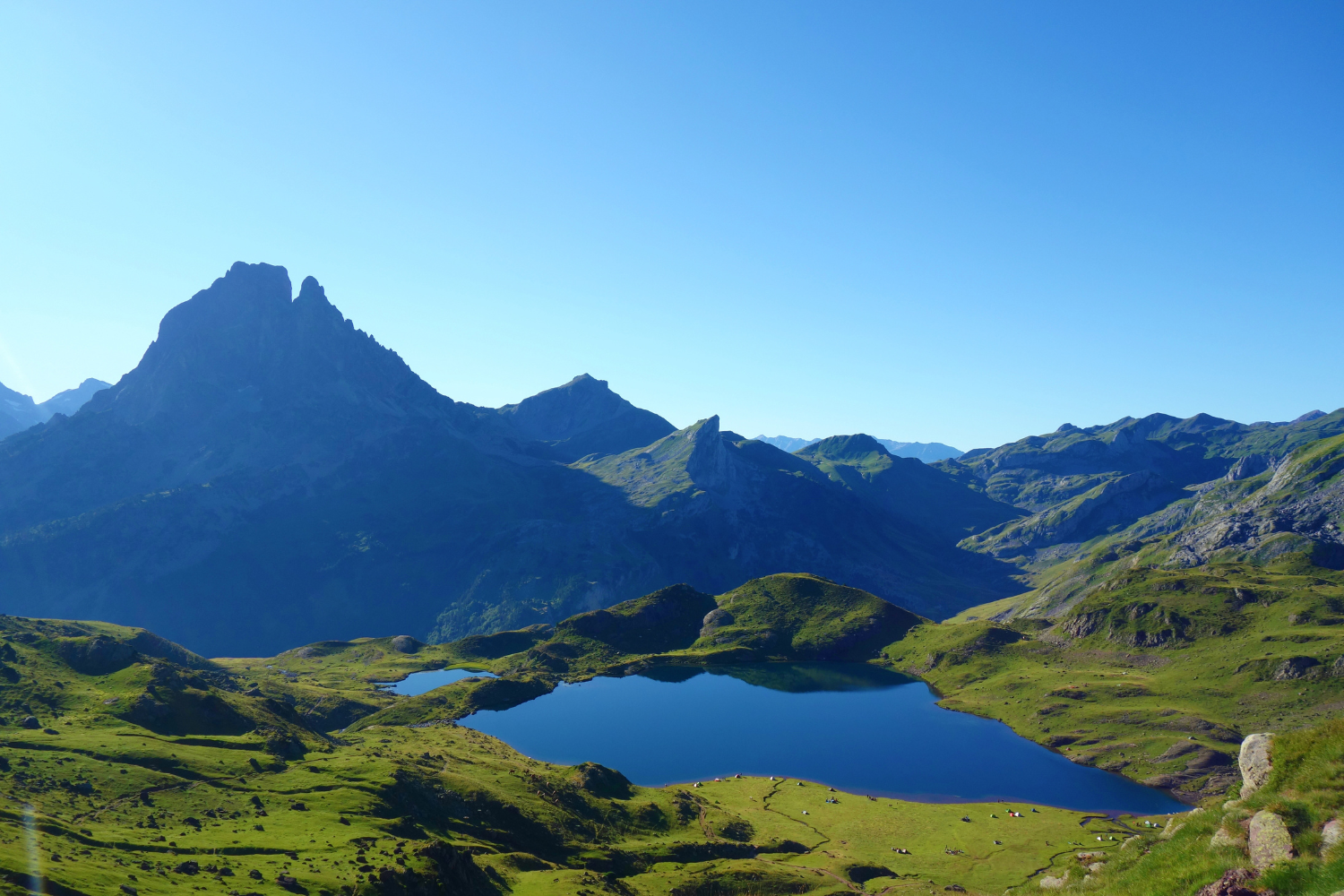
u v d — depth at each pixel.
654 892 128.50
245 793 130.50
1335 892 30.69
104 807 114.62
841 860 157.00
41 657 191.50
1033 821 185.50
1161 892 40.00
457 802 151.75
